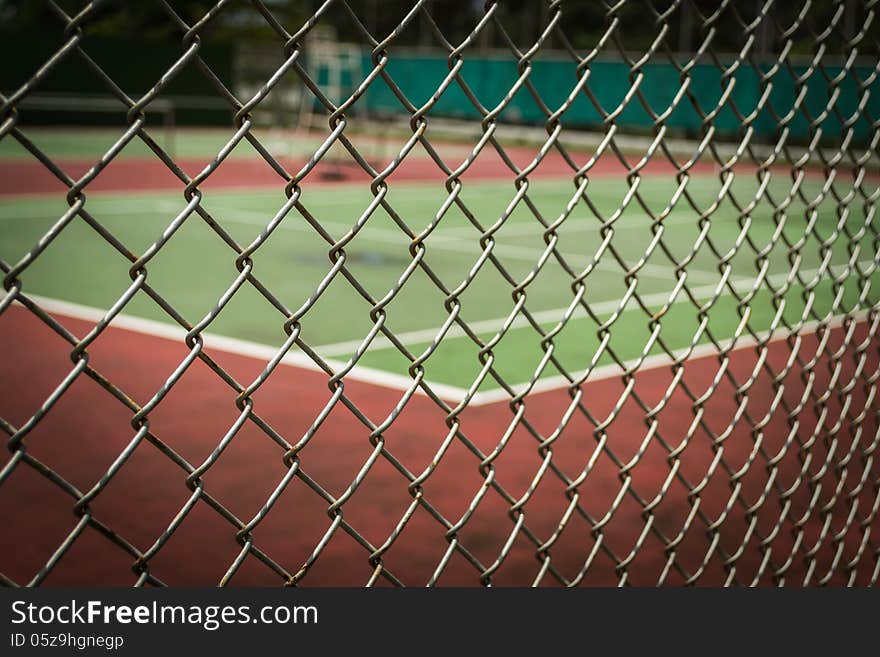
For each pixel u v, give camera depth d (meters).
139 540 3.59
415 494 1.45
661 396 5.59
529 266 10.24
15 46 22.58
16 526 3.64
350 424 4.91
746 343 6.95
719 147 17.61
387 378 5.76
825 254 2.21
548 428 4.97
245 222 12.62
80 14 0.94
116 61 23.81
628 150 24.89
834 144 17.78
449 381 5.78
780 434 4.91
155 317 7.25
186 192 1.07
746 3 18.22
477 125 27.00
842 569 3.53
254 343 6.55
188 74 24.80
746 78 8.37
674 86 16.94
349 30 30.28
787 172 20.12
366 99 22.45
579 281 1.64
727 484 4.30
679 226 13.71
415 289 8.77
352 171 19.34
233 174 18.25
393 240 11.55
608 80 18.77
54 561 1.03
